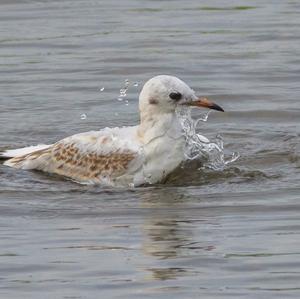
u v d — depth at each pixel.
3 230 14.09
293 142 18.17
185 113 16.28
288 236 13.65
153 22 27.70
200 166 16.47
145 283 12.24
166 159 16.06
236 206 14.88
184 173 16.30
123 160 16.02
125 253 13.17
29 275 12.56
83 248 13.36
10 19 28.27
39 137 18.72
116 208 14.93
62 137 18.69
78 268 12.72
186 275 12.46
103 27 27.19
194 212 14.69
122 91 21.53
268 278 12.34
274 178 16.22
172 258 12.98
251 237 13.65
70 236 13.80
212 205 14.94
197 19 27.98
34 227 14.20
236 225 14.10
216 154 16.80
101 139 16.38
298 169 16.69
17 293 12.05
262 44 25.42
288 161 17.12
